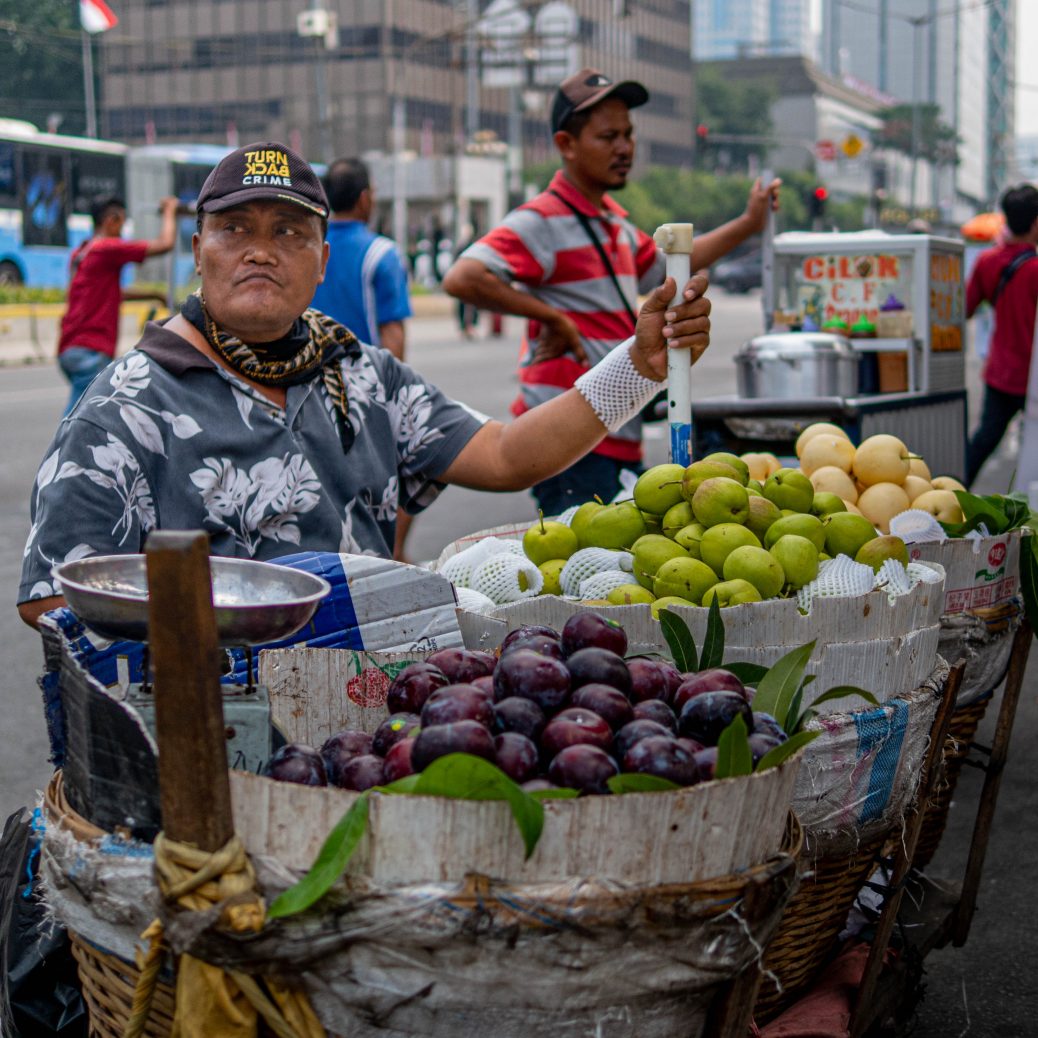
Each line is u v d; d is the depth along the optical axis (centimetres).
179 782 147
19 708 518
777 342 547
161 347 251
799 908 230
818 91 13500
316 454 263
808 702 235
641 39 10031
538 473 283
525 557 279
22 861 221
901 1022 271
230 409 253
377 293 581
